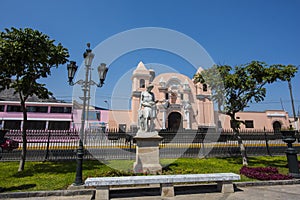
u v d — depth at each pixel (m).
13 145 11.69
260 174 6.67
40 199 4.93
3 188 5.40
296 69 8.31
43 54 7.23
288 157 6.90
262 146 12.98
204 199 4.83
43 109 27.16
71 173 7.24
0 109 26.48
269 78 8.28
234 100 9.22
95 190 5.30
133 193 5.29
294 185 6.12
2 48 6.52
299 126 30.23
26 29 7.11
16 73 7.41
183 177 5.19
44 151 11.07
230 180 5.45
